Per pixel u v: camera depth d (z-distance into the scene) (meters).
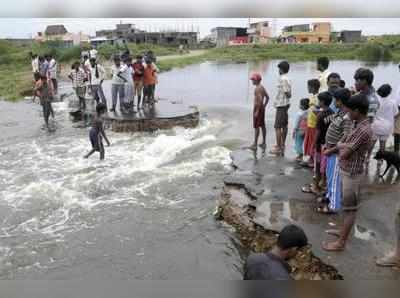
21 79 21.89
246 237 5.72
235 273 5.11
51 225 6.42
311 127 7.28
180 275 5.08
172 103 14.50
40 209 6.96
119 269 5.23
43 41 32.00
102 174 8.48
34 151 10.27
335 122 5.33
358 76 6.41
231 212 6.29
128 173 8.50
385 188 6.66
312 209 5.92
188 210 6.79
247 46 49.19
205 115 14.27
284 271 2.62
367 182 6.95
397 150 8.00
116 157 9.59
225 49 49.38
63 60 30.08
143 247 5.73
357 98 4.30
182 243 5.82
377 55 35.50
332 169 5.36
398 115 7.81
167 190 7.61
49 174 8.56
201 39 57.59
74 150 10.24
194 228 6.22
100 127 9.26
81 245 5.82
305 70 30.84
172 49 50.50
